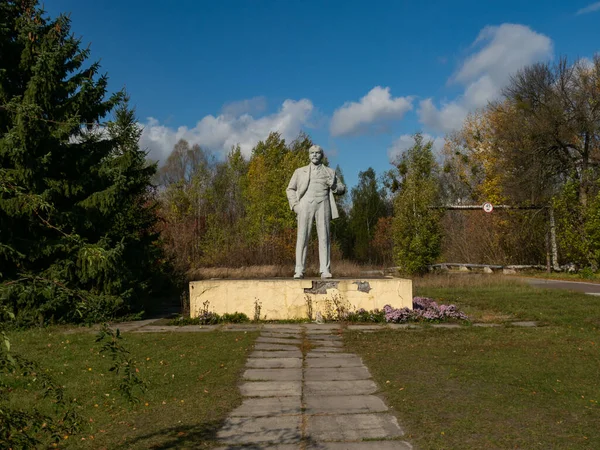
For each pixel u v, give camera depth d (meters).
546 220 30.91
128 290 12.53
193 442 4.60
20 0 12.16
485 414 5.21
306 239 13.38
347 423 5.06
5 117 11.14
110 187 12.27
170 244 28.41
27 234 11.93
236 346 9.06
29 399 5.84
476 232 36.72
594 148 28.91
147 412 5.45
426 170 26.77
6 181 3.50
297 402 5.80
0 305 2.97
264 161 44.03
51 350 8.72
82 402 5.79
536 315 12.58
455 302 15.95
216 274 23.88
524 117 30.55
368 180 54.50
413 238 24.59
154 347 8.95
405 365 7.48
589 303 14.91
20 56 12.12
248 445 4.52
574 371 7.01
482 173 43.09
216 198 47.19
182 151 59.66
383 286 12.45
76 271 11.53
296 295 12.44
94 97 12.67
